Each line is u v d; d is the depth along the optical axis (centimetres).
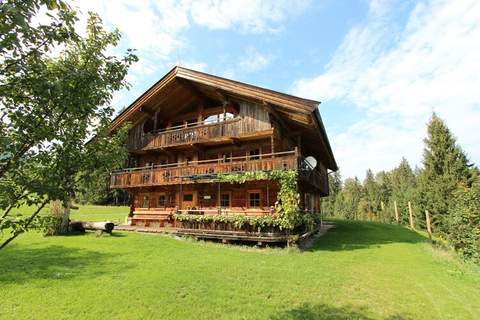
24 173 262
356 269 848
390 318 517
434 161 2248
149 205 1911
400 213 3428
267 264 883
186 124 1811
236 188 1603
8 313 513
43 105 257
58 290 618
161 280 685
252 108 1500
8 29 206
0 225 257
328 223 2612
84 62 289
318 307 558
